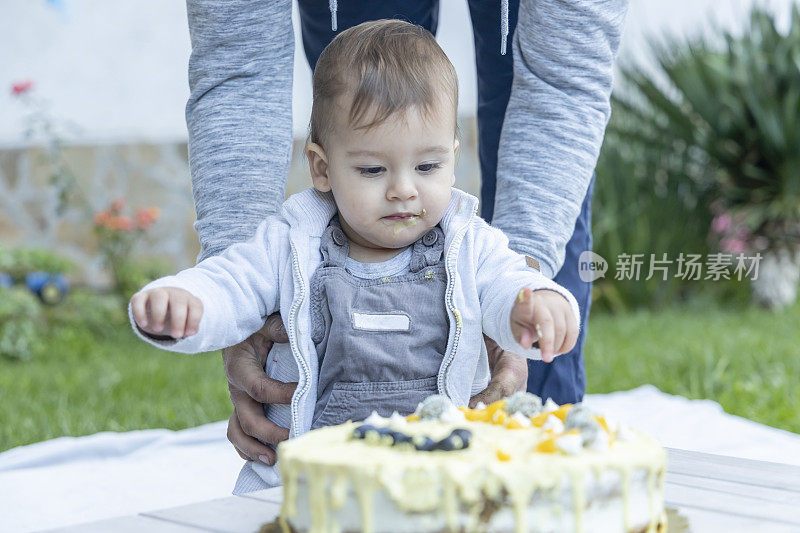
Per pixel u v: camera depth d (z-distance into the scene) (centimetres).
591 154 207
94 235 838
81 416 458
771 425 417
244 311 176
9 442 411
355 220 175
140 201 858
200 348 166
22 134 857
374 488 117
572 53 203
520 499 116
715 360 543
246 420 184
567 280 234
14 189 852
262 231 188
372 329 177
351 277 182
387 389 176
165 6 895
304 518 123
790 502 145
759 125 753
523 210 202
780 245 754
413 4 232
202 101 204
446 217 186
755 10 807
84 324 753
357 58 175
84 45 879
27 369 622
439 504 116
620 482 122
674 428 346
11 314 683
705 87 786
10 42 864
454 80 179
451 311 176
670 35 822
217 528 134
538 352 161
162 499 276
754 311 742
